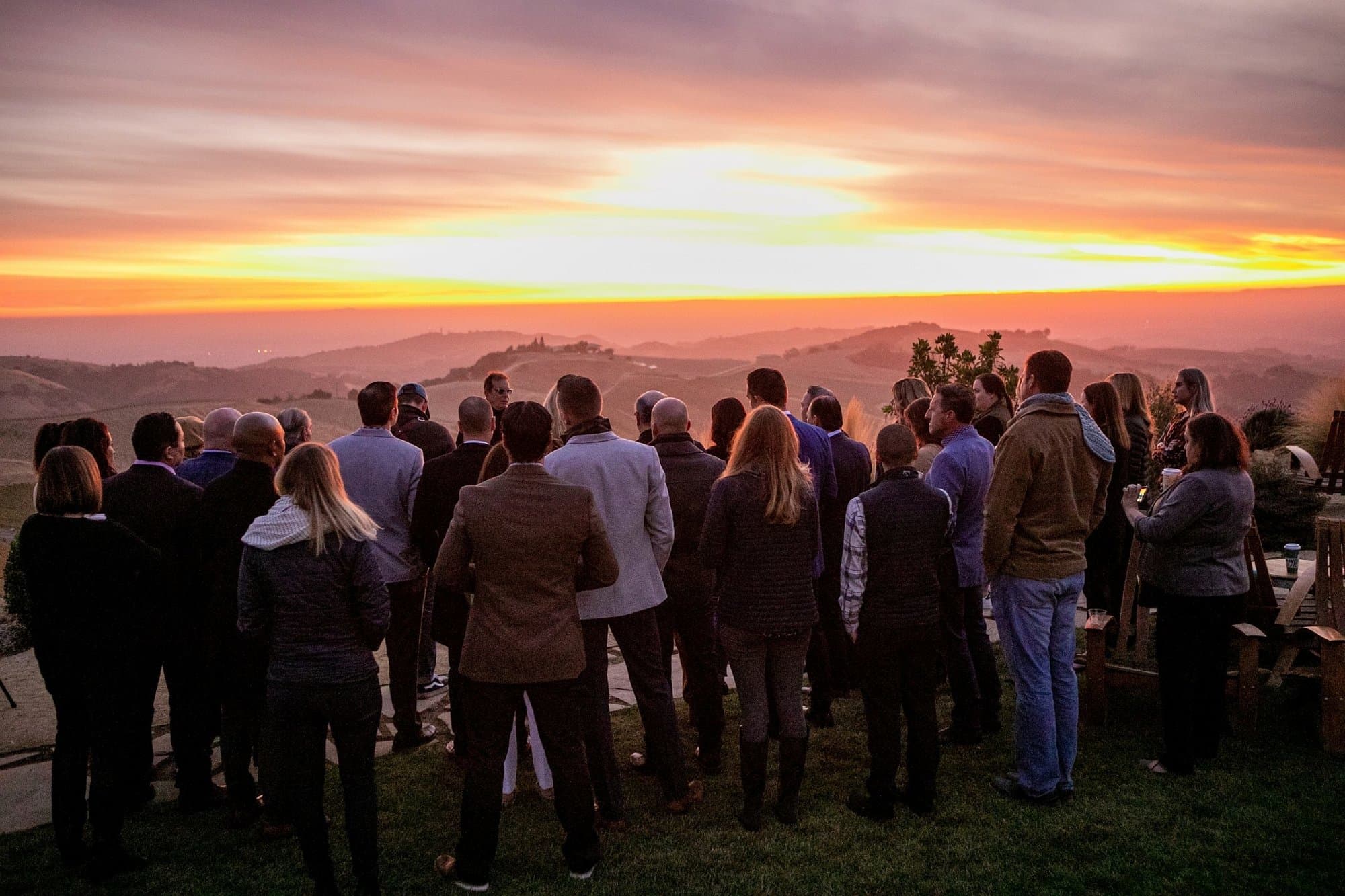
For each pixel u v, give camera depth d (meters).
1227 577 4.36
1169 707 4.46
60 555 3.70
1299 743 4.80
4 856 3.95
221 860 3.90
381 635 3.42
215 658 4.06
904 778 4.57
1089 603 6.15
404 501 4.99
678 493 4.55
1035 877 3.59
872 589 4.04
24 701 5.92
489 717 3.52
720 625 4.08
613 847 3.95
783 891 3.53
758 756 4.04
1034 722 4.20
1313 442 12.36
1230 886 3.46
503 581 3.46
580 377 4.23
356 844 3.43
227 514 4.06
